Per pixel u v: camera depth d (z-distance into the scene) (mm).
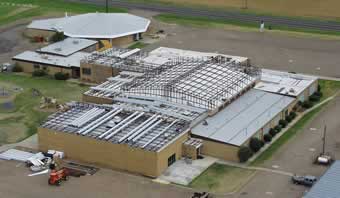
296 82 137375
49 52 157000
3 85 144250
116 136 106375
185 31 188875
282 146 113375
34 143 114438
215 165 106188
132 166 103312
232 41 179375
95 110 116875
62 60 152625
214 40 180125
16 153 109688
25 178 101375
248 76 132375
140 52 155750
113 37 172750
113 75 141875
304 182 98938
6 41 178875
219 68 132500
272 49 172375
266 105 123625
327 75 152875
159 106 117688
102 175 102438
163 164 103312
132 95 120750
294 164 106562
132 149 102438
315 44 177000
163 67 135250
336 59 164375
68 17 190125
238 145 106812
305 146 113438
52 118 114125
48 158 107438
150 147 102375
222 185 99562
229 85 126375
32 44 176000
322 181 93625
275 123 119938
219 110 119562
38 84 145250
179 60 142500
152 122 111312
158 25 194750
